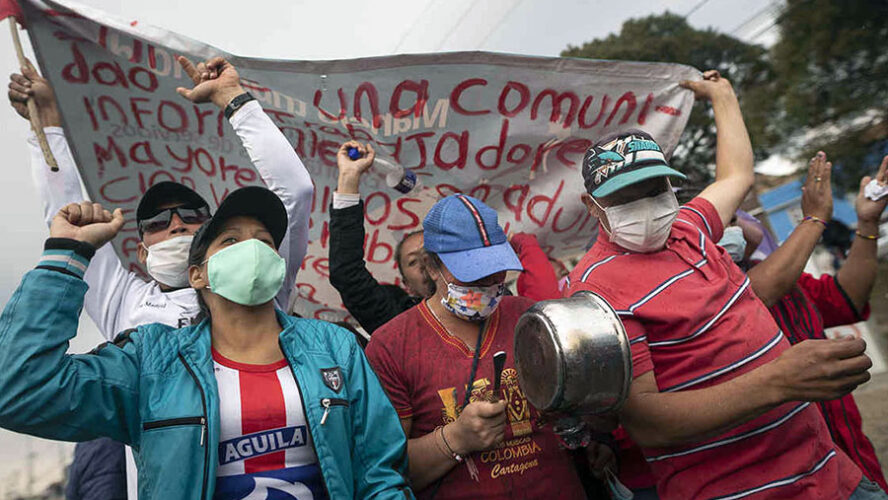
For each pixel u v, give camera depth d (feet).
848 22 36.11
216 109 9.60
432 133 10.05
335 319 10.90
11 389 5.15
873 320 34.73
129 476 8.31
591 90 10.26
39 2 8.41
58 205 8.07
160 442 5.42
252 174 10.01
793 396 5.53
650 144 7.00
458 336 7.16
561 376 5.16
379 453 6.25
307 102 9.50
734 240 10.05
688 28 42.22
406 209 10.63
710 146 38.22
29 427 5.23
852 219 39.01
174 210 8.40
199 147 9.79
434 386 6.89
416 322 7.28
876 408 27.32
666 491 6.71
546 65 9.93
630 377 5.35
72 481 10.22
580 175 10.77
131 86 9.22
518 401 6.92
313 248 10.56
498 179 10.62
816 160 8.64
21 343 5.26
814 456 6.42
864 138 38.27
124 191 9.64
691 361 6.40
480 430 6.16
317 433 5.82
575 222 11.05
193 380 5.74
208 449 5.45
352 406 6.30
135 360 5.82
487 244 7.03
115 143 9.45
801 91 38.73
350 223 8.95
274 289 6.30
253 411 5.76
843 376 5.39
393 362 7.04
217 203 10.07
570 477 7.04
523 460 6.81
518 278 9.87
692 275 6.81
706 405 5.87
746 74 42.22
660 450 6.68
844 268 10.42
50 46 8.76
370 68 9.41
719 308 6.59
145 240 8.45
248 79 9.18
